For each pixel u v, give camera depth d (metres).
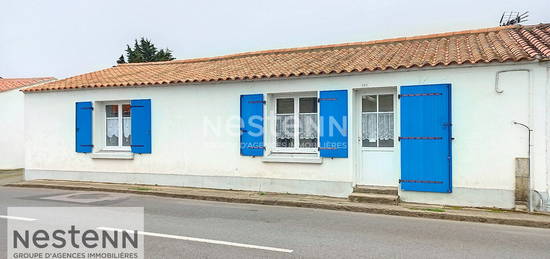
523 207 8.25
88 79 13.82
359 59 10.63
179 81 11.51
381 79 9.46
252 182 10.88
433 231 7.06
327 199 9.77
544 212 8.12
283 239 6.45
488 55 8.76
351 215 8.45
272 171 10.66
